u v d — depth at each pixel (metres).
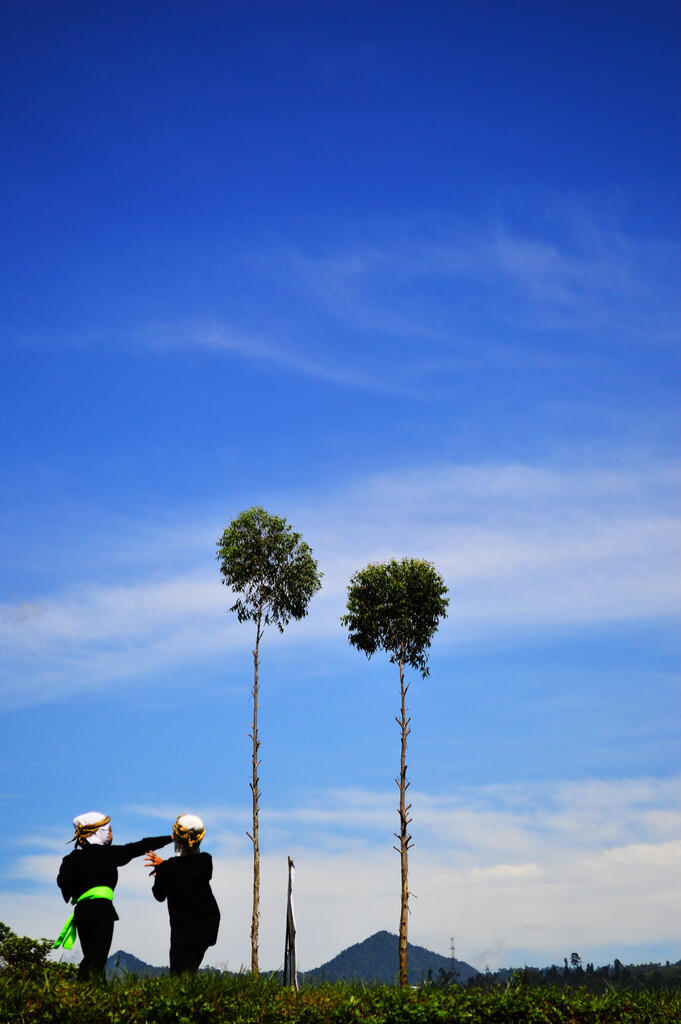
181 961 11.20
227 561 37.12
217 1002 10.77
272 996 11.31
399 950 29.39
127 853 11.31
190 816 11.55
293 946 12.58
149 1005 10.36
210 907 11.45
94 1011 10.22
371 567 38.75
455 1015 11.27
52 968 11.26
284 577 37.16
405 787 35.16
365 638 38.19
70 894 11.23
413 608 38.06
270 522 37.62
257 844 32.75
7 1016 10.08
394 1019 11.12
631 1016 11.77
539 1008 11.70
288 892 12.92
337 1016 11.00
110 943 11.10
